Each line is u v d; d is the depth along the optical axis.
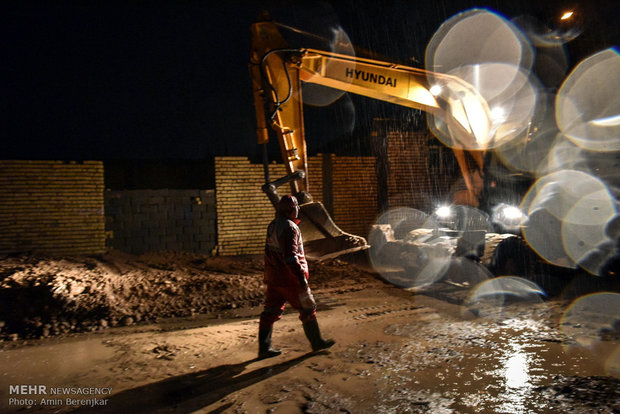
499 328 5.16
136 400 3.40
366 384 3.60
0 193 9.91
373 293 7.33
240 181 12.65
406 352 4.36
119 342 4.94
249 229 12.71
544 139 8.66
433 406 3.18
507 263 8.26
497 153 9.37
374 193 14.36
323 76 7.75
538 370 3.81
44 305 5.80
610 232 7.58
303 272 4.20
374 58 8.31
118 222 11.13
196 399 3.40
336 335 5.04
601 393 3.31
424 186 14.93
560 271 8.33
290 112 7.37
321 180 13.75
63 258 8.84
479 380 3.63
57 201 10.45
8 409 3.27
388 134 14.64
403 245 9.30
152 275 7.65
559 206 8.28
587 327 5.07
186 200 12.00
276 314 4.37
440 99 8.97
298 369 3.98
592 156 7.86
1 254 9.35
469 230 8.54
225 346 4.72
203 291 7.00
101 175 10.91
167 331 5.41
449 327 5.25
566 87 8.55
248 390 3.54
